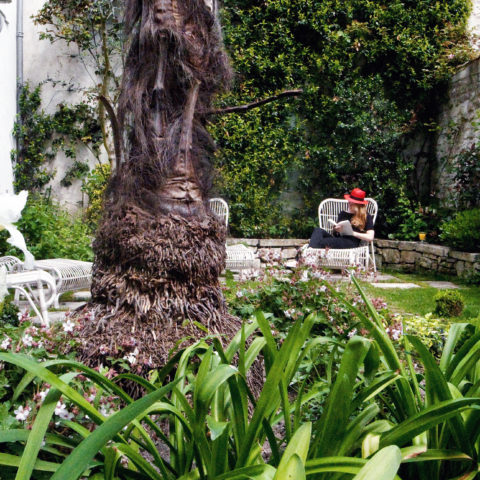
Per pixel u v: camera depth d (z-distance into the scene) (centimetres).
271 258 404
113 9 959
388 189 990
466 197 879
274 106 983
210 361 149
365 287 592
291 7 991
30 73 1011
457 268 798
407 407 151
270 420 150
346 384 122
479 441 145
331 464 116
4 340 193
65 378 132
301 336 150
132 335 239
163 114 263
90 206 976
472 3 1021
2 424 140
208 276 260
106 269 261
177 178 261
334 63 988
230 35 965
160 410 139
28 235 701
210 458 127
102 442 97
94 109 984
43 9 959
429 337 337
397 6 996
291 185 1018
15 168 971
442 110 1002
